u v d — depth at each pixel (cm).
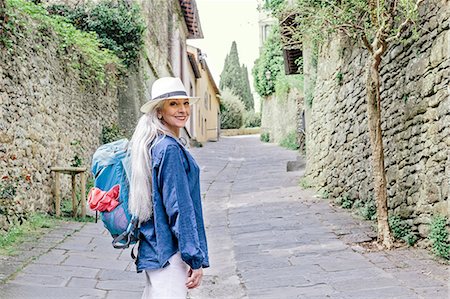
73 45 888
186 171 212
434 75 520
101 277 462
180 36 2114
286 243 611
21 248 532
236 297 429
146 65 1391
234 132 4038
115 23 1145
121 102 1211
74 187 751
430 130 530
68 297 399
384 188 569
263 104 2958
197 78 2767
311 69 1197
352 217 740
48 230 632
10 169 605
